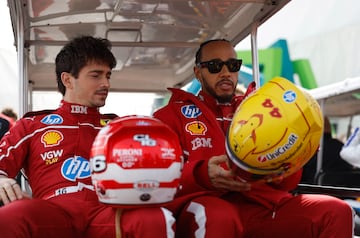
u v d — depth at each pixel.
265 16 2.96
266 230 2.18
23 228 1.73
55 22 2.99
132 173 1.58
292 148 1.75
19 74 2.76
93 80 2.22
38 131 2.17
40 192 2.10
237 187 2.00
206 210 1.89
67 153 2.14
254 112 1.78
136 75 3.87
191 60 3.65
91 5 2.81
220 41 2.54
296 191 2.66
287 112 1.75
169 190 1.64
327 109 6.02
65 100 2.27
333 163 4.75
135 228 1.65
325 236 2.02
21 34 2.75
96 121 2.27
